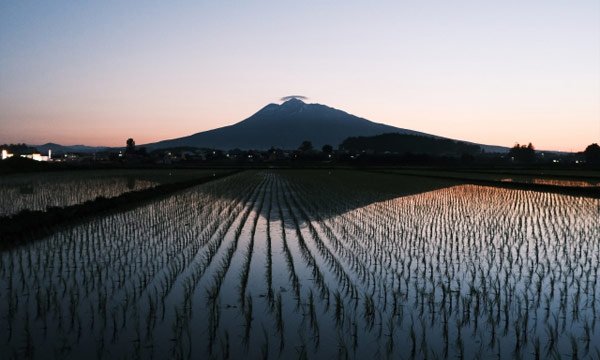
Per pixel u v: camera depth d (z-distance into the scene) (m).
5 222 17.59
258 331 8.61
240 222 21.64
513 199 31.92
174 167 97.69
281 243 16.70
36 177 55.53
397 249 15.69
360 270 12.97
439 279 12.10
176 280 11.83
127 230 19.23
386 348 7.98
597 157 129.88
